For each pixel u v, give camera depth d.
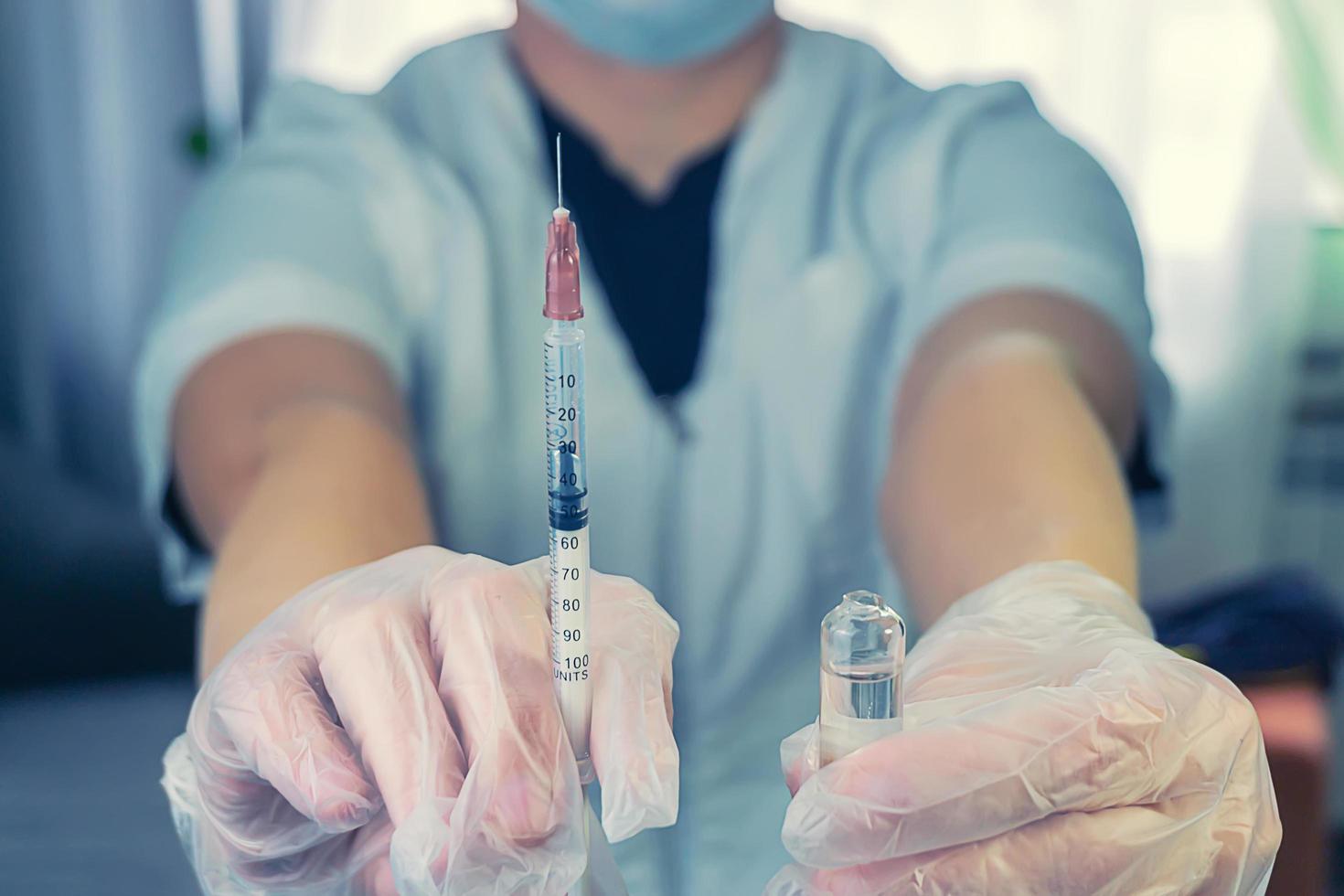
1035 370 1.08
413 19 2.42
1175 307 2.38
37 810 1.98
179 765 0.84
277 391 1.09
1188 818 0.67
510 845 0.65
